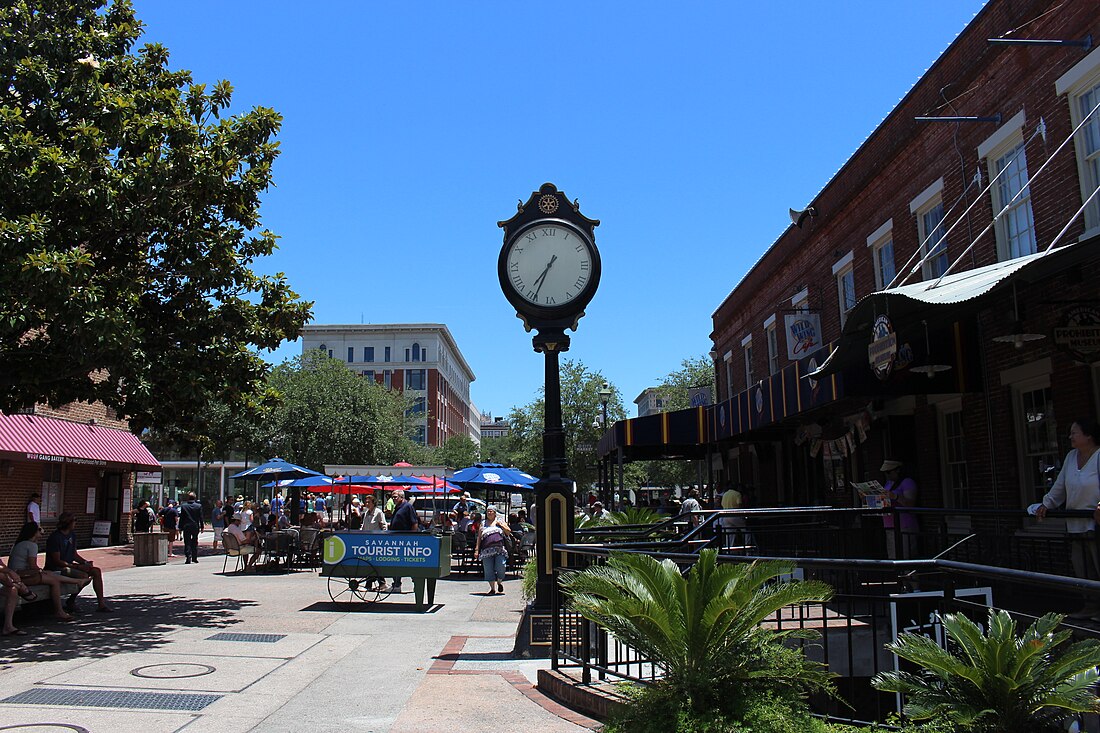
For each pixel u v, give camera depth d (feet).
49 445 71.56
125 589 51.34
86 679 25.67
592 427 129.59
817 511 30.86
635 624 16.17
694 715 14.96
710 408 68.69
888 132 47.93
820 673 15.88
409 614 42.04
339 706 22.66
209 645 31.86
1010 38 33.55
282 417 125.59
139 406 40.88
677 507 81.20
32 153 33.60
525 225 32.65
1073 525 25.05
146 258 40.42
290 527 75.61
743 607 15.72
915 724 14.87
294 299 44.16
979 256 38.99
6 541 71.36
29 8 40.60
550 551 30.60
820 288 59.41
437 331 343.05
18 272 31.12
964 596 27.04
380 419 138.21
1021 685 12.59
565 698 22.70
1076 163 32.37
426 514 121.08
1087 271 31.45
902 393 38.73
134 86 41.91
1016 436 36.68
